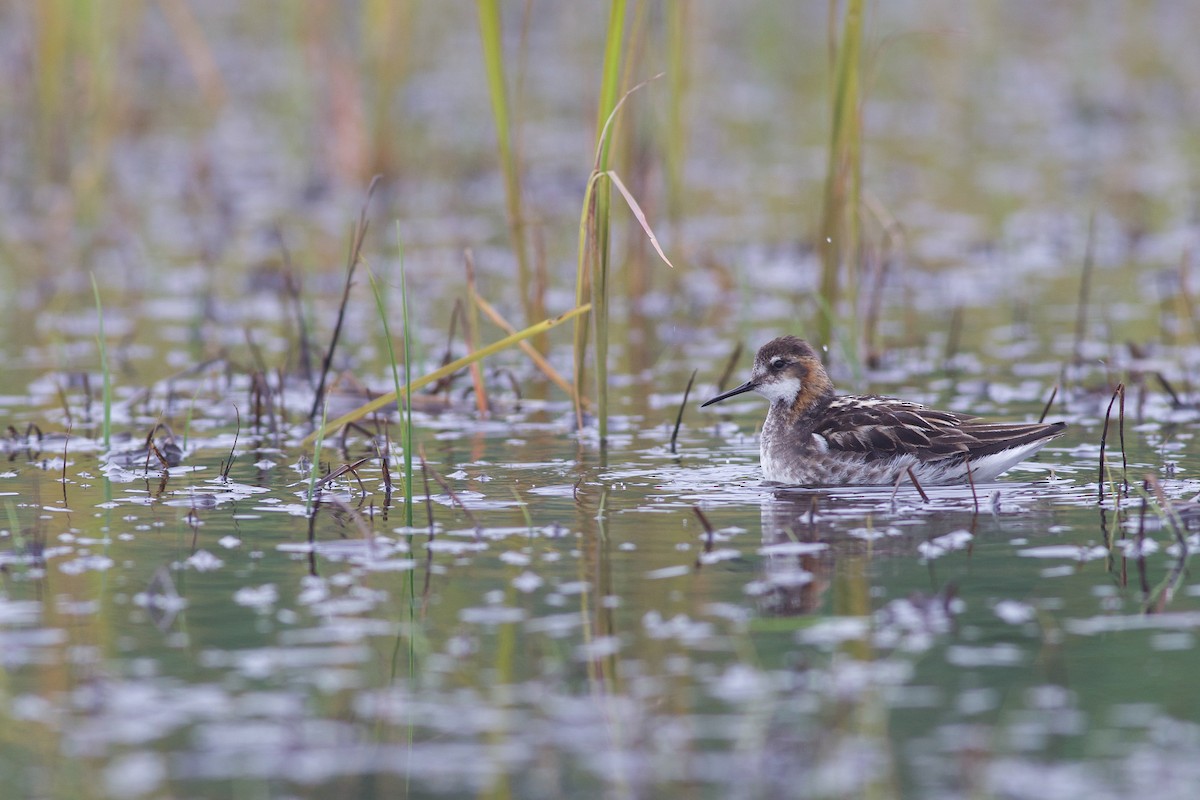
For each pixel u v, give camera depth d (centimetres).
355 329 1988
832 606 966
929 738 786
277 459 1377
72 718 817
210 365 1788
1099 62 3975
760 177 2994
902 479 1294
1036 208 2673
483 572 1039
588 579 1022
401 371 1752
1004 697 831
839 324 1966
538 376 1753
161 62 3931
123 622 948
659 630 928
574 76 3859
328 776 757
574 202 2791
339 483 1285
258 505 1215
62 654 898
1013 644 903
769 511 1193
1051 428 1285
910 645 904
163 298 2172
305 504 1218
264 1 4497
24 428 1498
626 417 1559
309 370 1703
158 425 1362
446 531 1137
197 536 1130
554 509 1199
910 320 1988
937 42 3916
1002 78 3900
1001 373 1725
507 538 1118
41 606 977
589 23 3900
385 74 2775
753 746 781
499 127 1556
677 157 2106
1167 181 2866
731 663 879
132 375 1750
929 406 1478
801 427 1341
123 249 2464
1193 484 1239
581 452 1405
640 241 2069
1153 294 2109
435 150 3159
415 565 1058
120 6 3028
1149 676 855
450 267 2341
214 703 833
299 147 3142
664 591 996
